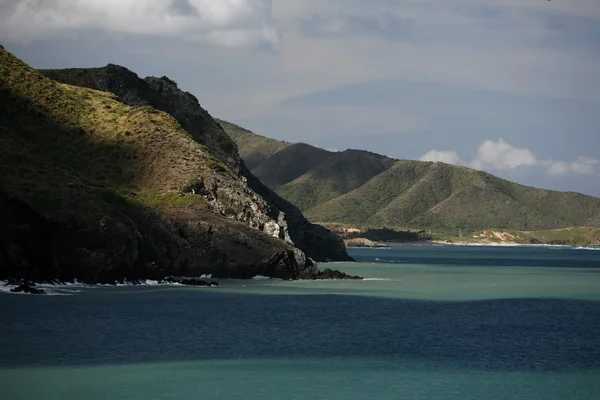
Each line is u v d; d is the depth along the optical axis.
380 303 78.25
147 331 54.72
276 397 37.69
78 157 121.44
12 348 46.84
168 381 40.06
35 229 81.12
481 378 42.66
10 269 76.69
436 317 68.19
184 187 118.69
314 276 109.00
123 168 122.12
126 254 90.38
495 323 65.25
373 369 44.53
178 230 104.44
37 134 122.50
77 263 84.69
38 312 60.88
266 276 106.44
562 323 66.06
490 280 121.88
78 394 37.00
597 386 41.16
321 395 38.28
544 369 45.38
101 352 46.69
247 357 46.97
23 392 37.06
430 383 41.22
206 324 59.25
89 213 91.88
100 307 66.00
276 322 61.91
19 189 91.88
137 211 101.31
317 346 51.62
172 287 88.12
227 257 104.69
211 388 38.97
